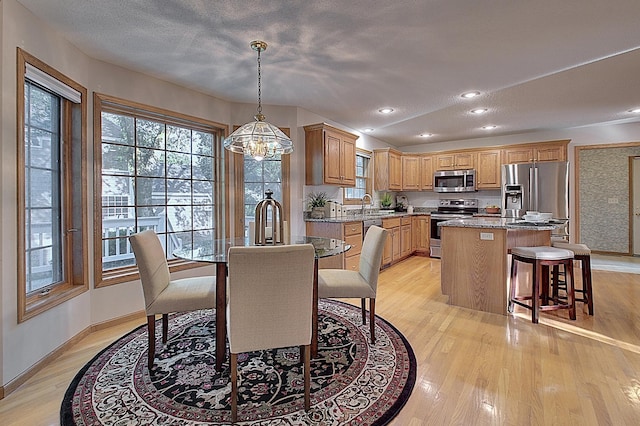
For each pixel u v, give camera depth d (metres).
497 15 2.07
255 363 2.11
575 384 1.84
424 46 2.48
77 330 2.46
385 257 4.93
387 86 3.34
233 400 1.56
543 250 2.86
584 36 2.34
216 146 3.77
